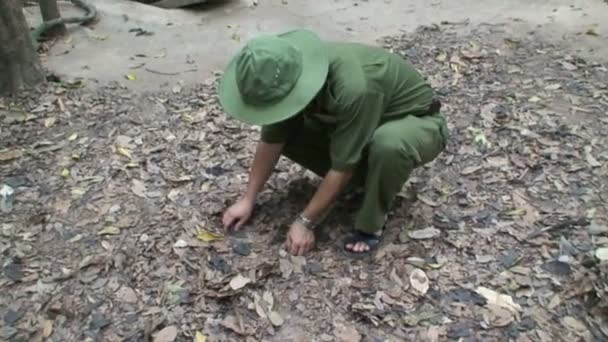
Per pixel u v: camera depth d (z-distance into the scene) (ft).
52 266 9.13
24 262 9.22
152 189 10.68
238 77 7.82
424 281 8.75
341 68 8.11
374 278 8.82
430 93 9.24
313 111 8.36
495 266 8.97
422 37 16.83
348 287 8.70
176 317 8.29
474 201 10.22
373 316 8.25
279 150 9.20
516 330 8.02
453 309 8.34
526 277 8.77
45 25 16.52
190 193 10.55
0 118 12.94
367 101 8.11
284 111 7.75
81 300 8.58
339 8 19.93
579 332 7.98
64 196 10.55
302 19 19.13
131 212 10.14
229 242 9.44
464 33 16.99
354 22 18.79
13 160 11.55
